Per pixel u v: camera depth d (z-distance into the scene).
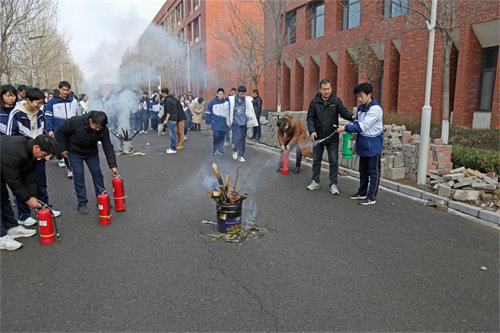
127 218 4.93
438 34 12.10
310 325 2.65
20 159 3.75
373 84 14.93
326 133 6.11
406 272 3.43
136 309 2.84
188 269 3.48
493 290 3.12
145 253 3.84
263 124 12.46
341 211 5.22
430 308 2.86
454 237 4.28
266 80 24.31
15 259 3.71
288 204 5.55
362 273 3.41
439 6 9.21
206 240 4.18
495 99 10.59
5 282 3.25
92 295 3.04
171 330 2.59
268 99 24.28
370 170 5.52
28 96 4.79
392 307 2.87
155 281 3.26
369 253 3.84
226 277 3.33
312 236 4.30
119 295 3.04
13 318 2.73
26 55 20.25
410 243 4.10
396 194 6.10
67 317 2.75
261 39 18.14
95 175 5.20
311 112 6.21
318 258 3.72
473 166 6.78
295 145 7.66
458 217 4.97
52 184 6.85
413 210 5.27
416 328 2.62
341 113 6.04
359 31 15.69
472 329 2.62
